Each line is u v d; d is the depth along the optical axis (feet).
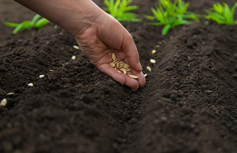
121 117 2.98
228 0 5.24
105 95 3.06
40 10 2.93
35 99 2.88
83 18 2.98
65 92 2.97
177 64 3.43
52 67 3.43
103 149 2.67
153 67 3.53
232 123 3.00
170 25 4.16
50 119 2.72
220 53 3.73
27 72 3.28
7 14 4.65
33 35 4.02
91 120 2.80
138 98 3.16
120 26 3.06
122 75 3.17
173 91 3.10
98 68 3.27
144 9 4.84
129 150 2.73
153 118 2.86
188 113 2.92
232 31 4.12
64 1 2.91
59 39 3.82
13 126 2.65
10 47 3.67
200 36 3.93
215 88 3.25
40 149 2.55
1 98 3.02
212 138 2.74
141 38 3.90
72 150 2.58
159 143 2.69
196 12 4.72
